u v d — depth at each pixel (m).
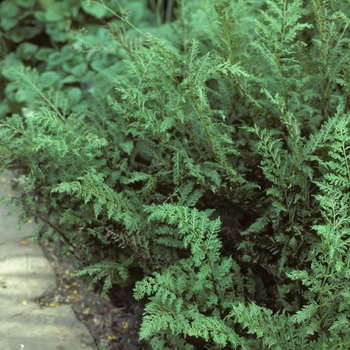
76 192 2.37
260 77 2.41
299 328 1.86
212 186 2.14
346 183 1.92
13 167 2.43
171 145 2.23
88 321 2.54
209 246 1.92
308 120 2.37
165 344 2.23
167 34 3.29
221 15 2.16
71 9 4.05
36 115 2.16
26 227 2.98
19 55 4.11
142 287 1.86
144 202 2.32
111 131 2.46
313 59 2.48
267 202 2.24
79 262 2.44
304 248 2.11
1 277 2.66
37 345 2.32
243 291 2.15
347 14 2.64
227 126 2.09
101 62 3.33
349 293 1.73
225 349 2.05
